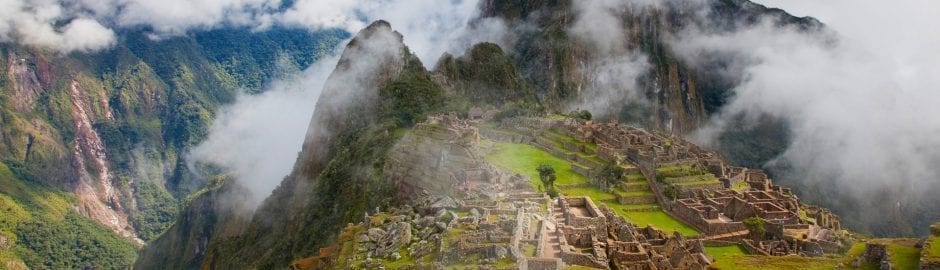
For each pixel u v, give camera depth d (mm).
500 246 53500
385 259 61438
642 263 69750
